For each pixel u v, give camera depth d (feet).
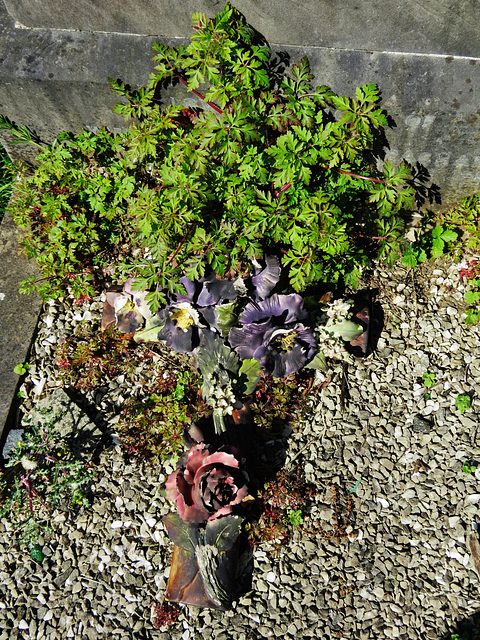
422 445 1.96
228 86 1.73
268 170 1.86
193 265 1.76
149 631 1.77
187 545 1.74
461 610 1.76
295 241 1.76
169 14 1.92
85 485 1.95
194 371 2.03
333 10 1.79
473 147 2.04
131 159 1.92
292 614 1.77
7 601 1.83
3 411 2.05
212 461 1.66
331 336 1.92
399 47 1.86
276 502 1.87
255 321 1.81
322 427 1.98
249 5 1.83
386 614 1.76
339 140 1.79
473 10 1.71
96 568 1.86
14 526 1.87
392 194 1.85
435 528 1.86
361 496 1.90
